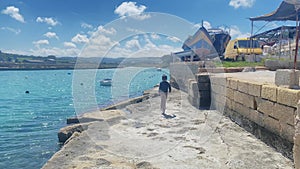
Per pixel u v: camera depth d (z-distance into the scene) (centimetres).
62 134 752
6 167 636
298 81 357
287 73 362
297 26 635
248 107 476
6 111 1488
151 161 340
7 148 771
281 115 358
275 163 328
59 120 1173
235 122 541
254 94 447
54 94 2414
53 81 4356
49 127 1037
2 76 5944
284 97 348
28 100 2009
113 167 322
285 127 348
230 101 576
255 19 1377
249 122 472
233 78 583
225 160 340
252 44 1664
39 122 1143
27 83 3916
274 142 380
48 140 841
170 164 330
